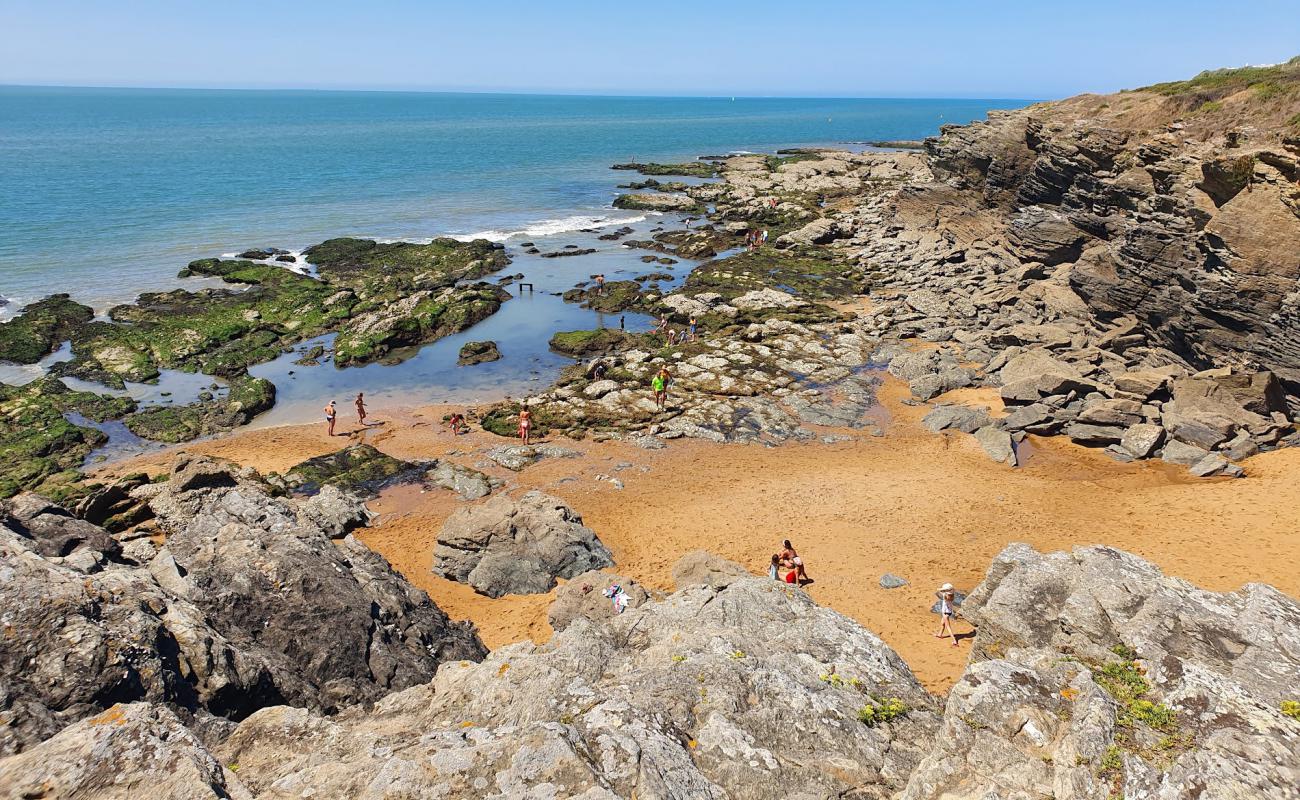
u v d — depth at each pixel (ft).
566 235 253.24
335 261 208.44
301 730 38.06
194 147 455.22
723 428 119.14
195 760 29.35
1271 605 40.86
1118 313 133.08
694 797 32.09
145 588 44.60
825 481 102.22
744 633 49.34
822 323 161.99
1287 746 28.25
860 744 37.42
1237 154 110.42
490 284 192.75
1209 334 112.37
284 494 98.37
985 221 201.87
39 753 29.17
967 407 119.96
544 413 125.39
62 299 168.25
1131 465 100.89
